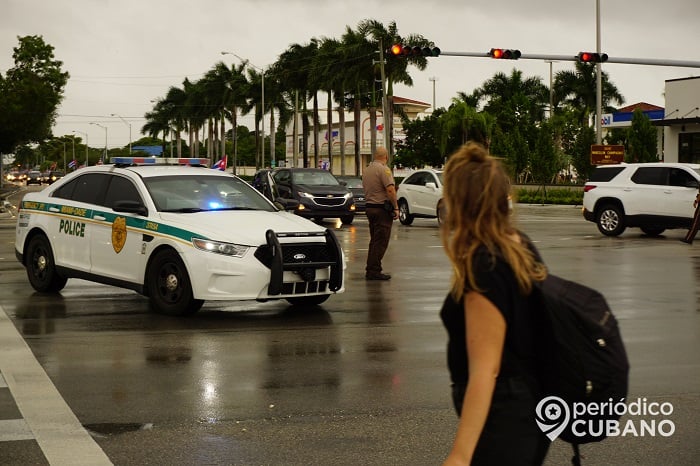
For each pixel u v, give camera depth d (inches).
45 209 485.7
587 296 115.6
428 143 2977.4
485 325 111.3
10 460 208.1
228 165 5876.0
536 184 2030.0
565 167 2374.5
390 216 547.5
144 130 4953.3
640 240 872.3
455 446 111.3
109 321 399.5
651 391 274.8
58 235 474.6
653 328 384.2
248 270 394.6
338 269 419.2
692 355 328.2
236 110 3747.5
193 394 270.7
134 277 430.3
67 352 331.9
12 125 2509.8
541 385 115.6
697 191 866.1
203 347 342.6
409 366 310.0
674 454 214.7
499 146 2129.7
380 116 3880.4
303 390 275.9
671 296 483.2
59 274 475.8
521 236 118.8
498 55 1192.2
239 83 3607.3
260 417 245.4
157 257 416.5
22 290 499.8
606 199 924.0
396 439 225.3
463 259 113.3
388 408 255.0
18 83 2539.4
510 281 111.5
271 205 458.0
